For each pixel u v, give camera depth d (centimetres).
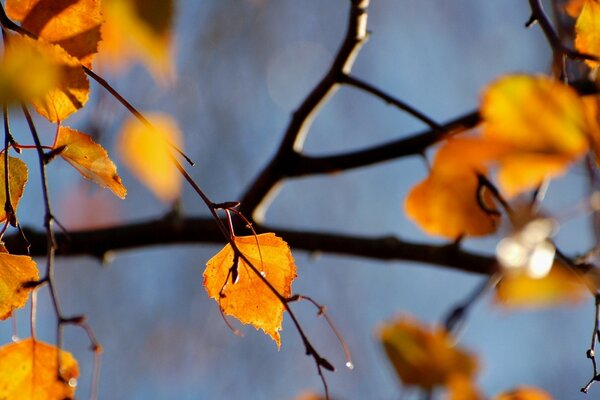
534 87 94
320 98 119
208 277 99
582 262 115
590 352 104
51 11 96
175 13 103
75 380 98
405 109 114
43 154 97
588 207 104
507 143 95
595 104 96
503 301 98
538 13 103
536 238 99
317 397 109
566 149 94
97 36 97
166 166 120
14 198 98
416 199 107
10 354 97
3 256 97
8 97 87
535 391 105
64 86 95
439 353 104
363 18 114
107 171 97
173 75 103
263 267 99
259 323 99
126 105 98
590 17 101
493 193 102
